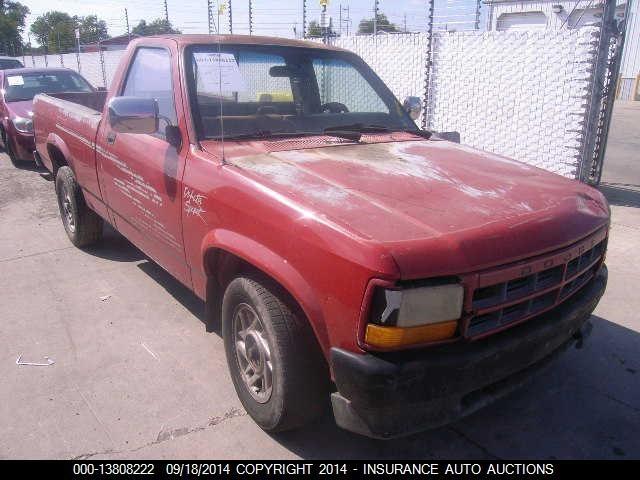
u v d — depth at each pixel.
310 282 2.28
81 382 3.22
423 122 9.40
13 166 9.71
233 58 3.49
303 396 2.50
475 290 2.17
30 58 23.62
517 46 7.95
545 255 2.36
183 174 3.10
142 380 3.25
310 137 3.41
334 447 2.73
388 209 2.35
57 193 5.54
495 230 2.25
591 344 3.74
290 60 3.84
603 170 9.62
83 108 4.98
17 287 4.55
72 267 5.00
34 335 3.76
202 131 3.19
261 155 2.99
